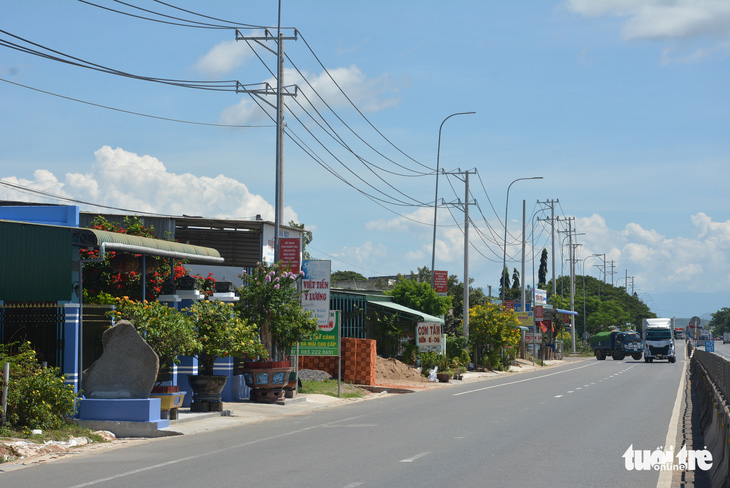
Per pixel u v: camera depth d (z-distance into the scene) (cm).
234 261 3253
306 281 2633
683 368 5447
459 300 7075
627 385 3416
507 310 5328
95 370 1647
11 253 1603
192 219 3052
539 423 1811
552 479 1067
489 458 1257
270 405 2286
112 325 1758
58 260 1614
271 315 2433
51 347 1628
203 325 1909
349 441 1487
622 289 18150
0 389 1453
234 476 1094
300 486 1011
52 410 1520
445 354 4181
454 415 2022
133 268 1992
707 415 1641
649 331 6912
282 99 2664
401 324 4272
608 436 1559
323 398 2639
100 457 1312
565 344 10106
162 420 1648
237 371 2416
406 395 2934
